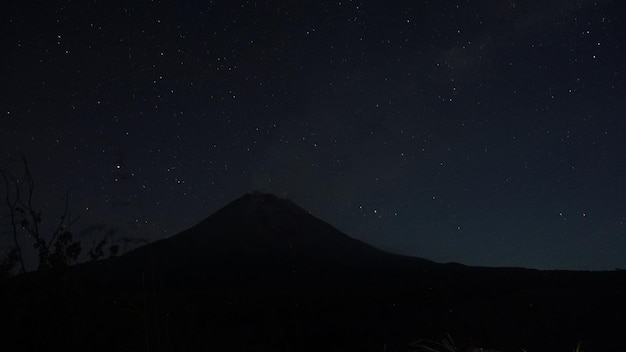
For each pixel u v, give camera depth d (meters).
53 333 3.75
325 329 7.50
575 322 6.77
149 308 4.32
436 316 7.63
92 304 4.07
